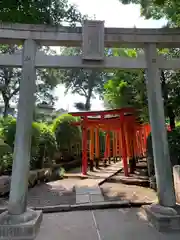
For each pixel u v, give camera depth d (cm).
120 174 979
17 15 385
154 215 345
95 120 1062
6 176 628
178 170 461
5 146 649
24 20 395
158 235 312
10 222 314
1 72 1481
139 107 771
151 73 388
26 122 355
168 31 396
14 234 307
